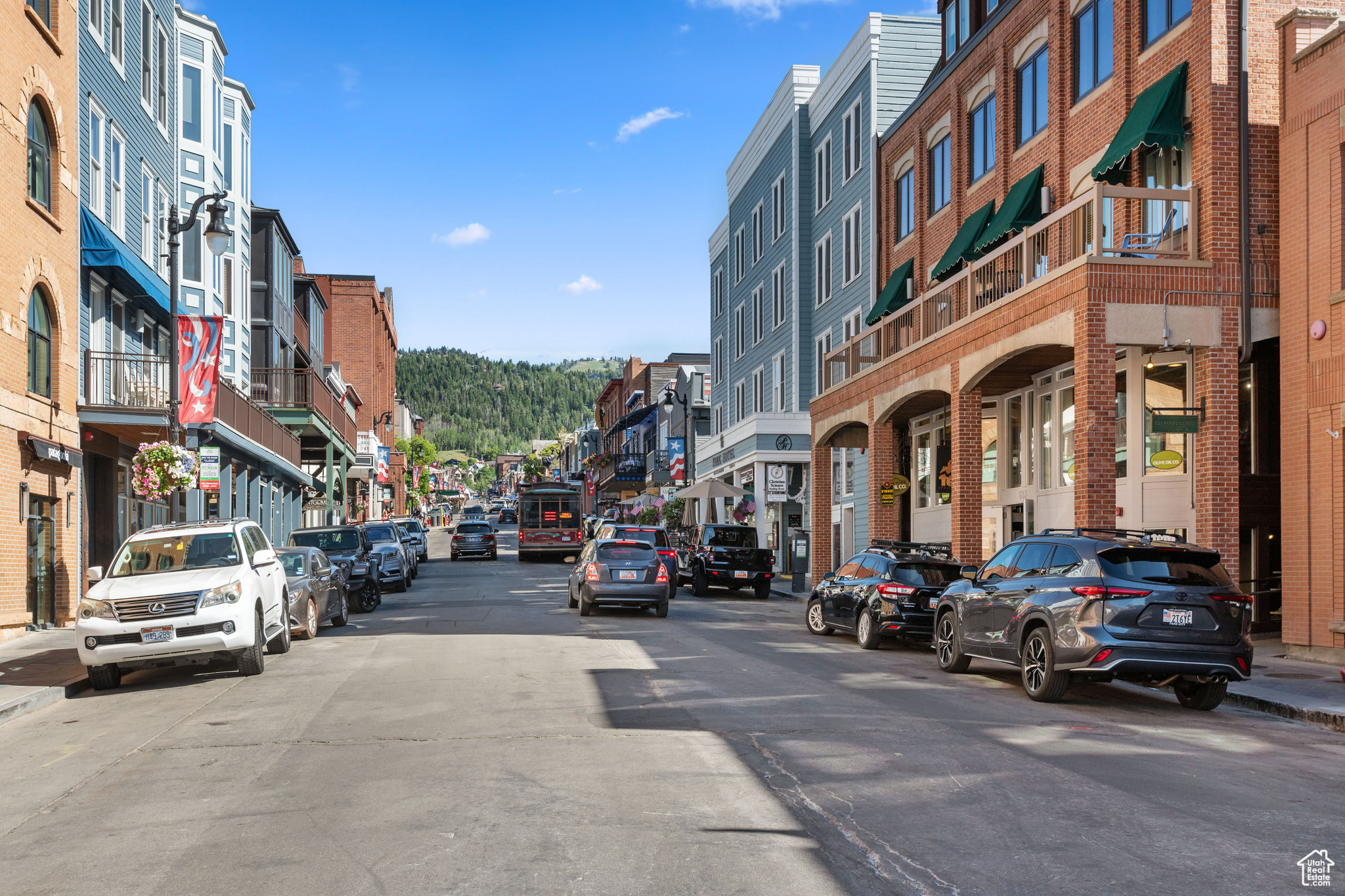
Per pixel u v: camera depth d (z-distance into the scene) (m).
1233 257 16.42
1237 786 7.66
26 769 8.84
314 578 18.75
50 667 14.46
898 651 17.00
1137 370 18.14
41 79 19.03
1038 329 17.59
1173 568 11.23
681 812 6.67
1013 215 21.19
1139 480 18.08
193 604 13.03
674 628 19.64
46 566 19.80
